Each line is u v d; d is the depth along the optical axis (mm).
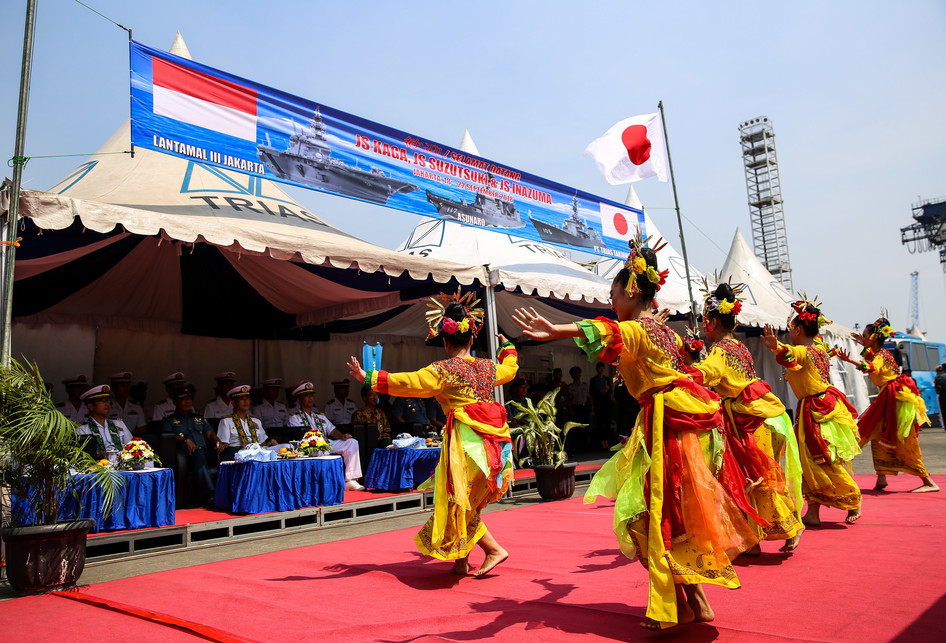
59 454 3902
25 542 3773
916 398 6363
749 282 15086
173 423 7172
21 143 4598
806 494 4871
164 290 9352
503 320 12664
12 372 3980
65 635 2947
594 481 2947
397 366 13469
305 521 6375
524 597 3271
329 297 9930
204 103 5848
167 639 2861
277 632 2871
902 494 6199
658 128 9844
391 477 7438
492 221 8414
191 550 5219
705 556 2576
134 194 6863
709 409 2773
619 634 2625
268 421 8898
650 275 2812
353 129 7016
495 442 3729
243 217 7031
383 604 3281
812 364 4844
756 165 30500
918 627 2477
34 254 6676
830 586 3139
